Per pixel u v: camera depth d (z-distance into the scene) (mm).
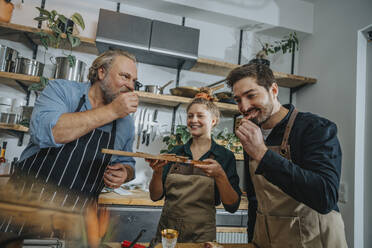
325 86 2504
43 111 958
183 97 2260
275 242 986
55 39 2061
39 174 1013
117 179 1127
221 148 1550
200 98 1584
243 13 2684
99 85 1152
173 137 2320
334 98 2373
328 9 2617
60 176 1044
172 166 1533
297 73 2967
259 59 2414
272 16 2762
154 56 2320
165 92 2598
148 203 1925
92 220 330
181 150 1611
